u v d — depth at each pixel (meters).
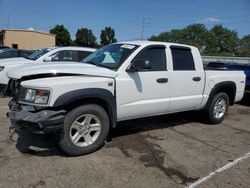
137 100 5.27
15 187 3.69
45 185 3.77
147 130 6.28
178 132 6.25
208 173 4.32
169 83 5.73
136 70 5.15
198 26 100.94
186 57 6.18
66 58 10.25
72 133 4.59
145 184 3.93
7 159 4.45
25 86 4.43
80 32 87.44
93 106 4.69
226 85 7.00
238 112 8.79
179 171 4.35
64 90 4.36
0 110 7.40
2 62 9.62
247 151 5.29
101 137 4.85
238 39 101.38
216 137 6.04
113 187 3.81
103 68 5.04
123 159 4.65
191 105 6.34
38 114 4.23
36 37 48.84
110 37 91.06
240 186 3.99
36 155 4.62
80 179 3.96
